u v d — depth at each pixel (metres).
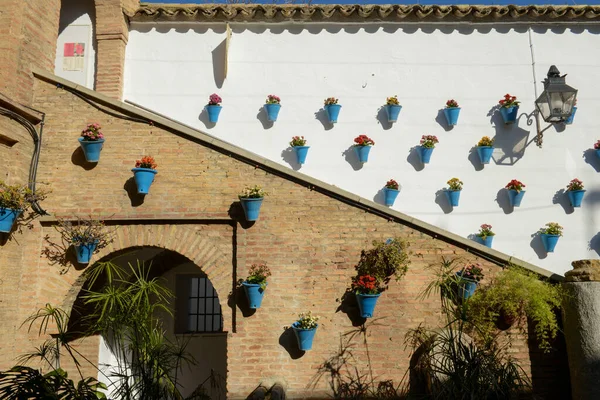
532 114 9.26
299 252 7.19
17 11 7.42
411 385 6.80
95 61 9.52
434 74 9.34
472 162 9.13
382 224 7.23
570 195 8.95
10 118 7.11
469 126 9.21
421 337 6.89
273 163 7.34
